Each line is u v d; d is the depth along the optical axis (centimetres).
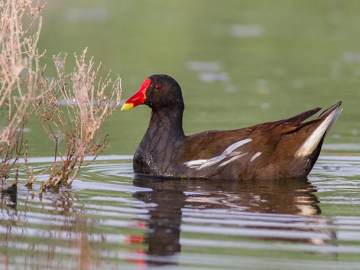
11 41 1033
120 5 3538
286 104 2003
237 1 3806
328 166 1391
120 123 1812
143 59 2547
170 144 1326
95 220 978
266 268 813
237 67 2533
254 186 1212
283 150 1269
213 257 843
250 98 2092
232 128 1717
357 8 3700
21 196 1105
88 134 1146
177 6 3603
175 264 823
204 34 3039
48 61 1936
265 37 3025
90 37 2709
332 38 3045
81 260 845
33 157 1391
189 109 1941
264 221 980
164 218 989
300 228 948
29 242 900
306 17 3466
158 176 1304
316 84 2294
